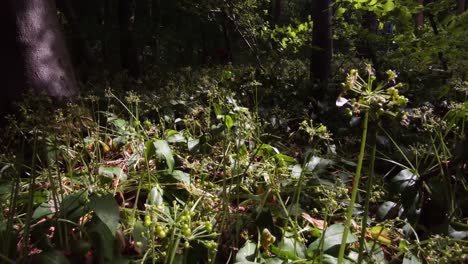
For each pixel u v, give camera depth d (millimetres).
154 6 9227
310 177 2262
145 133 2836
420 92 3809
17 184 1729
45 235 1665
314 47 4820
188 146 2633
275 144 3021
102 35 7359
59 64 3076
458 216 2131
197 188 2256
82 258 1630
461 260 1563
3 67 2838
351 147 3064
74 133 2535
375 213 2246
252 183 2221
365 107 1216
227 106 2980
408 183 2086
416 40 3439
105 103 3689
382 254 1766
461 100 3484
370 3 3561
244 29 7398
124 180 2205
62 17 7203
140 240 1643
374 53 5016
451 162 2174
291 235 1866
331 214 1774
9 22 2857
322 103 3828
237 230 1821
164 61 10180
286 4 16875
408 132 3080
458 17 3262
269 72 5363
